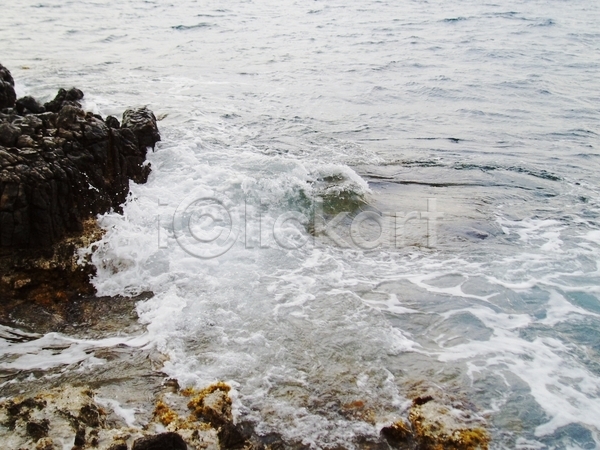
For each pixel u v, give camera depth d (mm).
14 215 8156
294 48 27062
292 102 18297
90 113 10656
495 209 11391
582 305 8375
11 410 5906
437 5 43406
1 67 14984
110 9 36281
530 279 9016
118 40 26797
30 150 8875
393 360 7164
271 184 11219
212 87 19406
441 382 6797
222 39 28625
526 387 6766
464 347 7465
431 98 19516
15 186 8156
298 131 15461
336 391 6598
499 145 15164
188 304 8172
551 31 32688
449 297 8539
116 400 6352
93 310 8070
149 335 7559
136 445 5242
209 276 8836
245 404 6359
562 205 11625
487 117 17609
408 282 8914
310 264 9352
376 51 26875
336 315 8023
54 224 8633
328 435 5977
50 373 6789
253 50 26203
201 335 7551
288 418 6180
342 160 13555
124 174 10469
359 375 6879
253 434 5969
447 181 12672
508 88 20844
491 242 10125
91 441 5523
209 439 5809
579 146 15203
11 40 24734
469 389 6695
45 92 17094
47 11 33500
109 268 8820
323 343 7438
